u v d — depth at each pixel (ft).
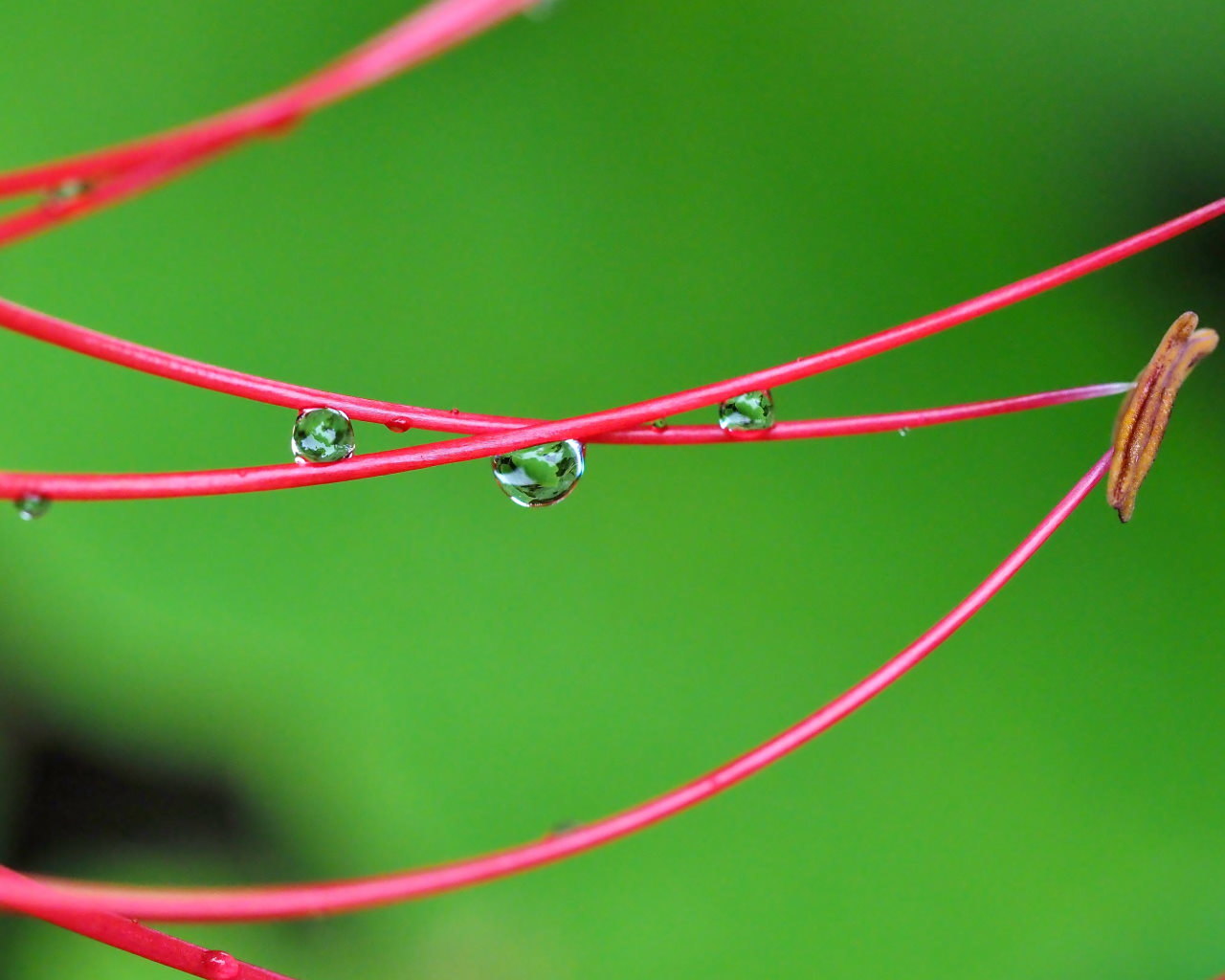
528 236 0.69
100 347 0.58
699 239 0.69
